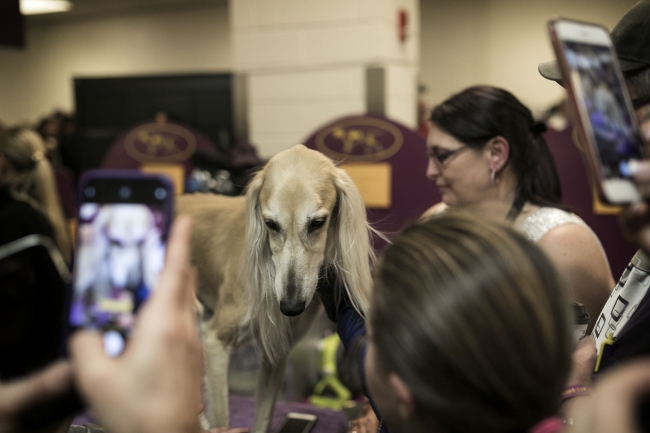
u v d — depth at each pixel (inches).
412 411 19.6
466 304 18.1
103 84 186.7
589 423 16.5
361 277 39.7
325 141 84.7
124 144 112.8
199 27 273.6
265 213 40.8
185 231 17.9
